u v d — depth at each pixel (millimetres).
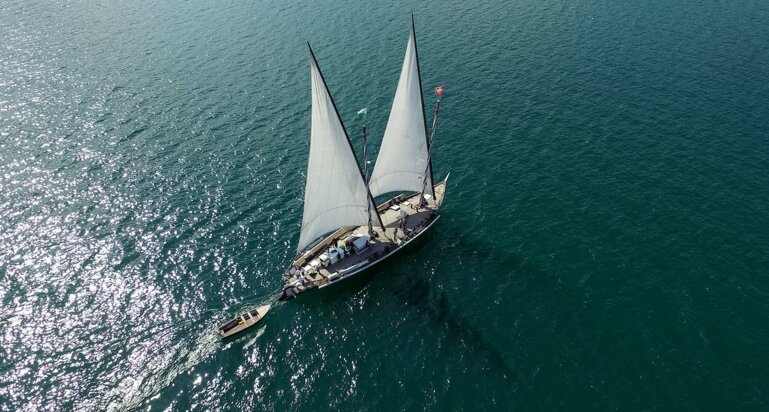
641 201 62438
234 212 64625
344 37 113125
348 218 55906
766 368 42656
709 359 43781
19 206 66375
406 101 52094
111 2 142625
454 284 53719
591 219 60562
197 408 43094
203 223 62969
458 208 64375
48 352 47656
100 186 69938
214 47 111688
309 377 45219
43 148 78438
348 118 83500
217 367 46312
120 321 50656
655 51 98812
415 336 48219
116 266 57031
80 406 43188
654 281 51719
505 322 49062
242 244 59688
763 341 44844
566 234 58781
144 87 95750
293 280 52906
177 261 57531
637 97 84062
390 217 61875
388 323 49750
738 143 70938
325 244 58312
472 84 91938
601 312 49062
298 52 107375
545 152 73000
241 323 49562
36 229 62469
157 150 77312
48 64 106125
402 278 54875
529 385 43188
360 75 96375
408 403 42594
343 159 50281
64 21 130250
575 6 123312
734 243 55281
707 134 73438
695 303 48906
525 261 55750
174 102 90438
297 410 42688
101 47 113875
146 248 59438
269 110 86938
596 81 89875
